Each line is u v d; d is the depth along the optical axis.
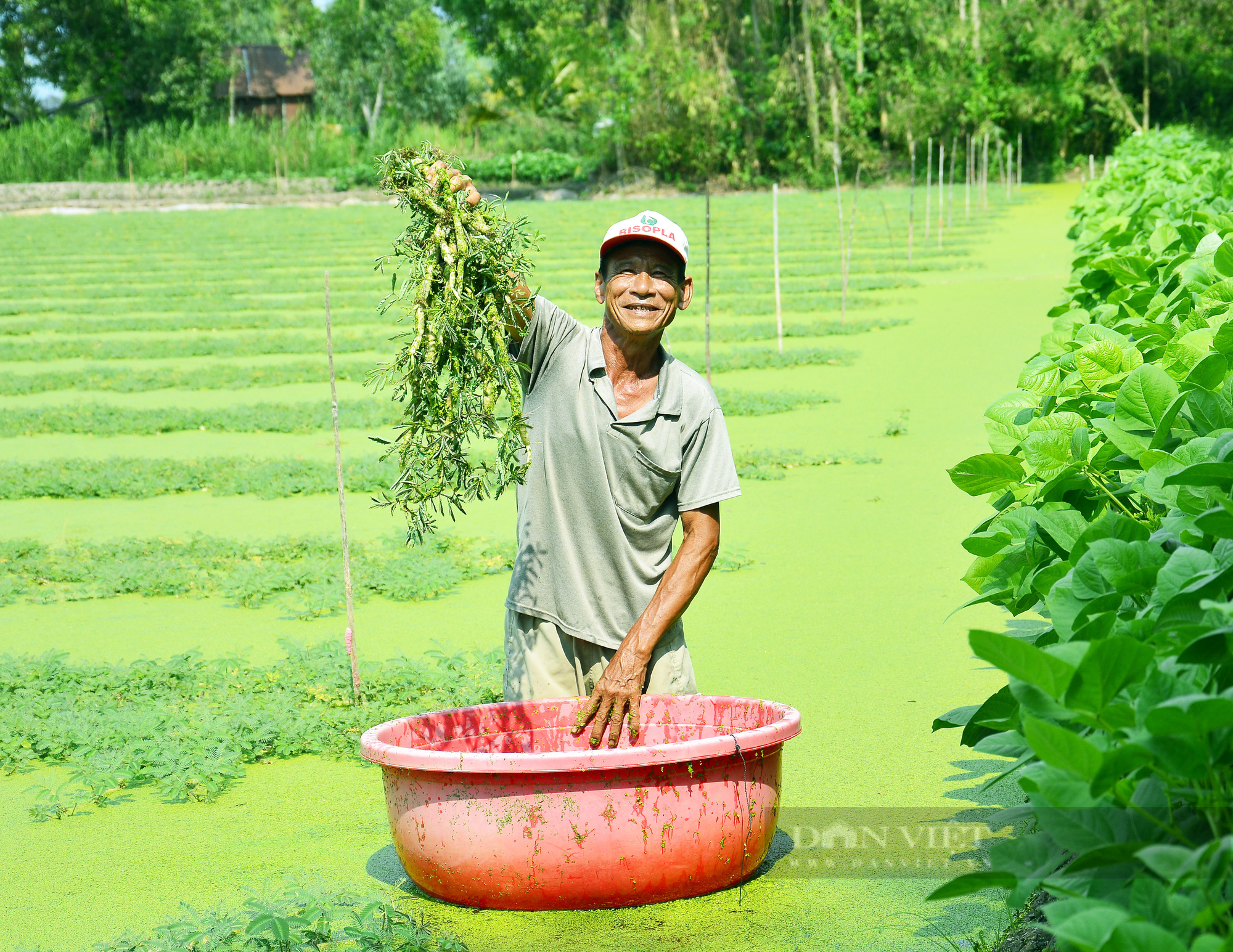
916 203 39.00
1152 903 1.86
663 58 49.53
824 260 26.48
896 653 6.07
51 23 55.16
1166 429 2.94
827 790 4.50
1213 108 50.50
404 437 3.77
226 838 4.33
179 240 35.81
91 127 60.84
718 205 41.22
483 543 9.03
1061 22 47.97
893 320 18.48
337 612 7.43
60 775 5.06
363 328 21.19
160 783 4.89
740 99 50.66
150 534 9.61
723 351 16.80
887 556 7.91
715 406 3.97
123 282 27.70
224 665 6.14
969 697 5.42
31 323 22.64
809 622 6.66
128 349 19.50
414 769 3.53
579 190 51.16
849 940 3.38
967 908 3.56
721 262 26.95
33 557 8.88
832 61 48.69
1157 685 2.07
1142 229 8.50
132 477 11.28
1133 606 2.59
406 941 3.32
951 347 16.50
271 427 13.82
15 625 7.34
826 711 5.32
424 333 3.68
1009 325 17.89
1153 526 3.05
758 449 11.34
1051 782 2.01
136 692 5.91
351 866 4.06
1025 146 49.81
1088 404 3.68
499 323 3.72
